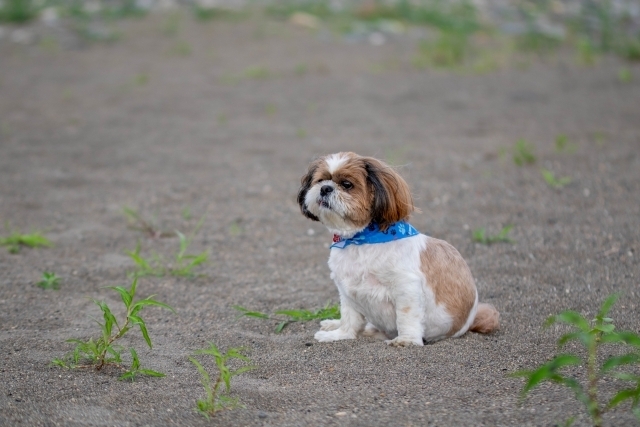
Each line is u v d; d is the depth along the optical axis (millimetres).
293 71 17469
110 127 13445
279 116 14008
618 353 5328
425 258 5762
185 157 11695
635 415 4184
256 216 9305
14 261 7938
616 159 10477
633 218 8508
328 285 7301
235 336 6043
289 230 8867
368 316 5957
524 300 6660
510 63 17734
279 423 4453
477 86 15727
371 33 21312
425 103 14586
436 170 10633
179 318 6520
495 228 8562
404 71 17266
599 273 7199
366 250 5703
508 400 4668
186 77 17188
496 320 5961
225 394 4852
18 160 11578
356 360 5410
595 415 4113
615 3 24719
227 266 7859
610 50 18719
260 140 12523
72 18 22828
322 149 11867
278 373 5273
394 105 14508
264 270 7742
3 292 7070
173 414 4586
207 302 6898
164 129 13312
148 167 11258
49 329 6238
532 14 23625
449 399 4711
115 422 4492
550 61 17844
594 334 4613
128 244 8516
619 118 12766
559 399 4629
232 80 16734
